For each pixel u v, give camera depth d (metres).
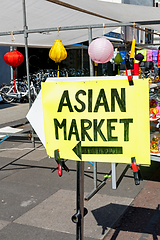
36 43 7.60
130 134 1.88
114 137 1.90
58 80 1.97
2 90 14.01
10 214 3.50
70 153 1.99
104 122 1.90
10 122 9.22
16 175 4.86
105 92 1.88
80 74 17.03
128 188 4.29
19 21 5.54
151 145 3.90
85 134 1.94
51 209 3.62
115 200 3.89
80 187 2.13
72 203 3.79
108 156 1.92
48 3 4.49
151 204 3.77
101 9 4.93
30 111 2.13
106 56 3.09
